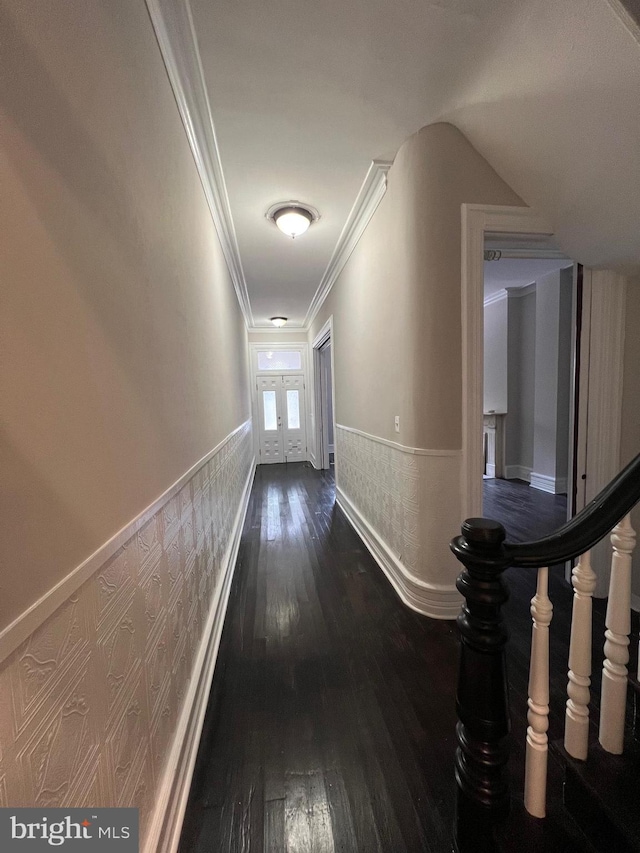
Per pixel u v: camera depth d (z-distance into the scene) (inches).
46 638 21.7
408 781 45.4
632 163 53.8
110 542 30.2
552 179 65.2
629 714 41.0
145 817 34.8
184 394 58.7
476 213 71.7
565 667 64.0
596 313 81.8
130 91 39.3
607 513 32.5
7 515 19.1
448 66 59.7
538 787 35.2
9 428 19.4
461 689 36.7
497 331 212.8
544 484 183.2
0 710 18.0
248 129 73.9
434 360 75.3
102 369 30.5
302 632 76.2
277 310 225.0
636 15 41.3
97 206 30.5
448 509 77.7
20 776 19.2
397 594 90.1
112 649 29.8
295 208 104.0
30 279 21.7
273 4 50.2
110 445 31.4
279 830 40.5
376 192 96.0
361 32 54.3
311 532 136.6
